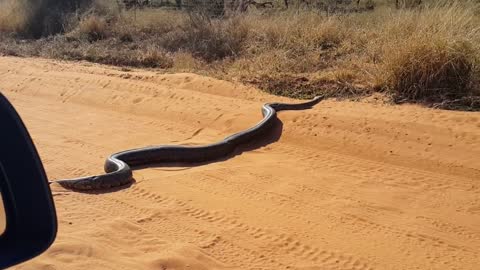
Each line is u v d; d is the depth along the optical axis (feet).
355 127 34.42
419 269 20.42
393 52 41.75
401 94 39.86
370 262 20.85
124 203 25.86
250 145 34.83
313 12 62.75
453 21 43.34
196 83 46.24
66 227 22.93
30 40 78.28
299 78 45.68
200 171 30.42
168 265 20.17
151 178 29.32
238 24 63.52
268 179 29.12
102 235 22.27
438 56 39.14
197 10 74.23
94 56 63.98
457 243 22.47
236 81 46.73
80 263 20.03
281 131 36.14
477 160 29.63
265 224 23.85
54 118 41.47
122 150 34.14
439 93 38.88
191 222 23.93
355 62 47.70
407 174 29.43
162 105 42.14
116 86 46.78
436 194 27.04
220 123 38.65
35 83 50.57
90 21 74.74
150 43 67.15
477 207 25.59
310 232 23.20
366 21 60.80
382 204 25.95
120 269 19.70
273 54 52.75
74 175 29.99
